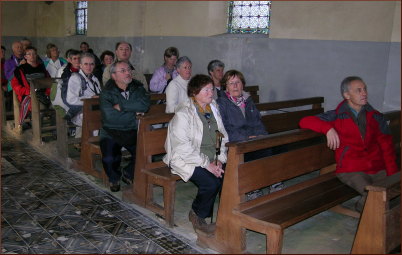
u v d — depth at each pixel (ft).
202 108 10.29
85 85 15.67
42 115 18.95
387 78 15.90
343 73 17.11
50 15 38.37
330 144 9.96
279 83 19.34
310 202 9.47
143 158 11.47
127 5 27.50
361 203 10.52
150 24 25.88
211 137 10.37
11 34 40.09
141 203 11.77
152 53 25.99
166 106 13.85
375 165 10.50
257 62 20.03
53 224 10.69
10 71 22.18
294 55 18.60
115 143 13.01
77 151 17.48
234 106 11.51
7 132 20.65
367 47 16.28
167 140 10.39
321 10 17.46
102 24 30.81
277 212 8.82
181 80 13.87
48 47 24.18
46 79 17.92
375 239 7.82
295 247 9.91
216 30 22.45
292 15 18.44
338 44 17.11
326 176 11.25
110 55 19.97
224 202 9.19
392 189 7.88
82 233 10.25
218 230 9.40
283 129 14.75
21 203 12.00
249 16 21.67
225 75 11.60
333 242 10.19
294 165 10.11
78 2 35.24
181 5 23.40
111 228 10.59
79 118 15.55
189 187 13.92
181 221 11.18
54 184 13.73
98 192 13.14
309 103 16.14
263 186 9.34
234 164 8.79
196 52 22.91
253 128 11.83
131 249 9.53
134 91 13.03
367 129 10.41
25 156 16.74
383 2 15.64
